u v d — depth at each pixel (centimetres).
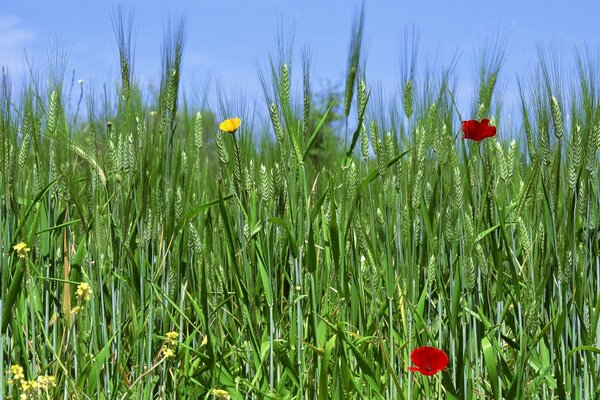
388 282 241
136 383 247
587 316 240
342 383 239
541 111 243
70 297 256
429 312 246
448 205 248
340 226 253
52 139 258
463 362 237
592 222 247
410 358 235
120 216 259
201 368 252
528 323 235
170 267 254
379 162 244
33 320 250
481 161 250
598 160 250
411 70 252
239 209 254
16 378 236
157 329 260
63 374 248
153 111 257
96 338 245
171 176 253
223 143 251
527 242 241
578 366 243
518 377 233
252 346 247
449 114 253
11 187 251
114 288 255
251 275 249
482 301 248
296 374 246
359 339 239
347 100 246
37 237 257
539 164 243
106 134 262
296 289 245
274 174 248
